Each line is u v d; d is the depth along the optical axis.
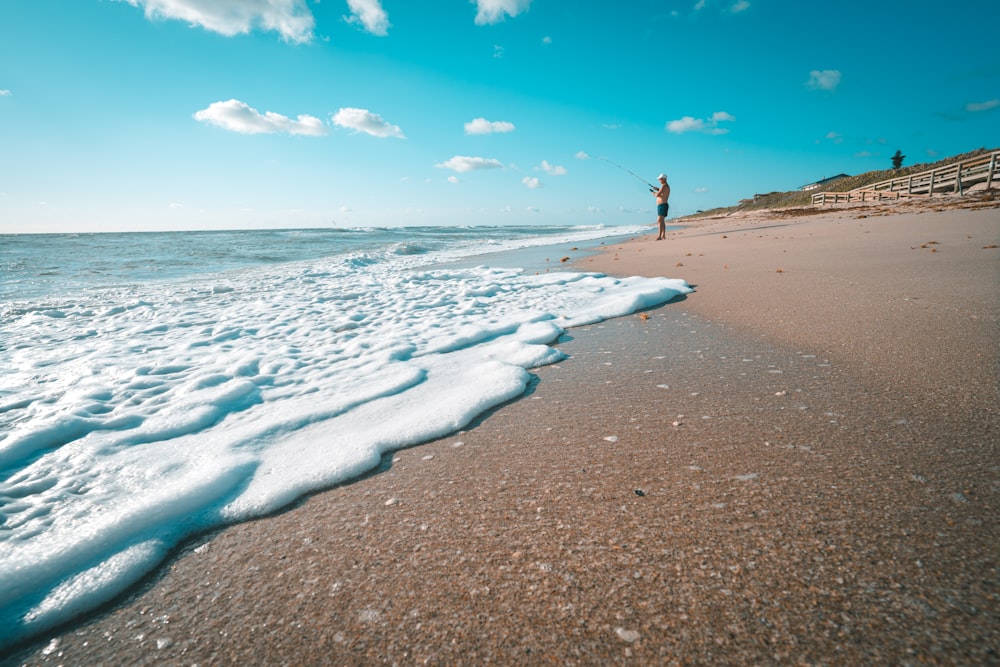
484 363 2.80
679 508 1.29
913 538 1.08
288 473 1.63
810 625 0.89
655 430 1.79
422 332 3.71
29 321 4.45
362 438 1.87
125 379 2.77
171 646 0.99
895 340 2.52
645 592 1.01
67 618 1.08
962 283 3.60
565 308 4.36
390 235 25.92
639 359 2.71
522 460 1.65
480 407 2.12
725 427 1.76
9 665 0.97
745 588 0.99
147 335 3.92
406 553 1.21
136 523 1.36
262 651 0.96
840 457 1.46
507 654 0.90
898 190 21.23
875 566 1.01
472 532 1.27
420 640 0.95
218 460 1.73
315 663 0.92
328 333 3.85
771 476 1.40
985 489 1.23
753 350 2.67
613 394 2.21
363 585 1.11
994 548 1.02
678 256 7.74
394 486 1.54
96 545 1.27
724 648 0.86
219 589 1.14
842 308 3.29
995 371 1.97
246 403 2.37
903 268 4.48
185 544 1.33
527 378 2.51
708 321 3.44
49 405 2.38
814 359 2.40
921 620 0.87
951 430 1.56
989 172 15.10
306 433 1.98
